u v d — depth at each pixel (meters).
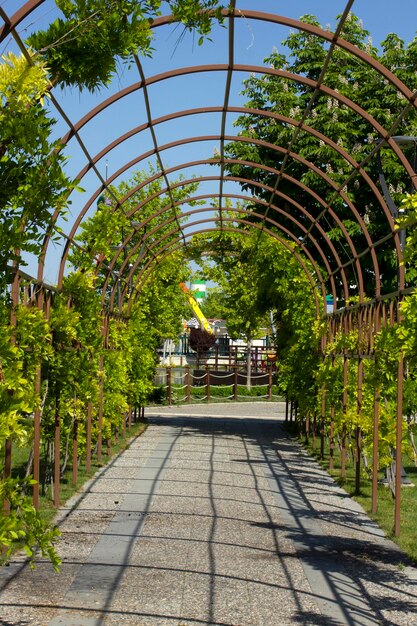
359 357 9.09
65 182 3.84
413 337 5.24
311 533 7.01
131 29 4.39
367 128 13.95
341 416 10.06
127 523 7.19
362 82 14.46
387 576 5.64
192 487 9.18
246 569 5.75
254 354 34.50
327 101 13.56
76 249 8.15
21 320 4.98
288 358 14.91
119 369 11.73
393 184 13.79
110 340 11.87
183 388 26.20
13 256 3.81
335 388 11.30
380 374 7.80
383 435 8.58
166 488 9.06
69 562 5.81
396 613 4.81
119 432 14.73
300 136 13.71
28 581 5.30
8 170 3.79
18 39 4.00
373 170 13.52
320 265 15.18
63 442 9.58
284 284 14.07
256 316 16.47
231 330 28.09
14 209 3.77
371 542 6.71
